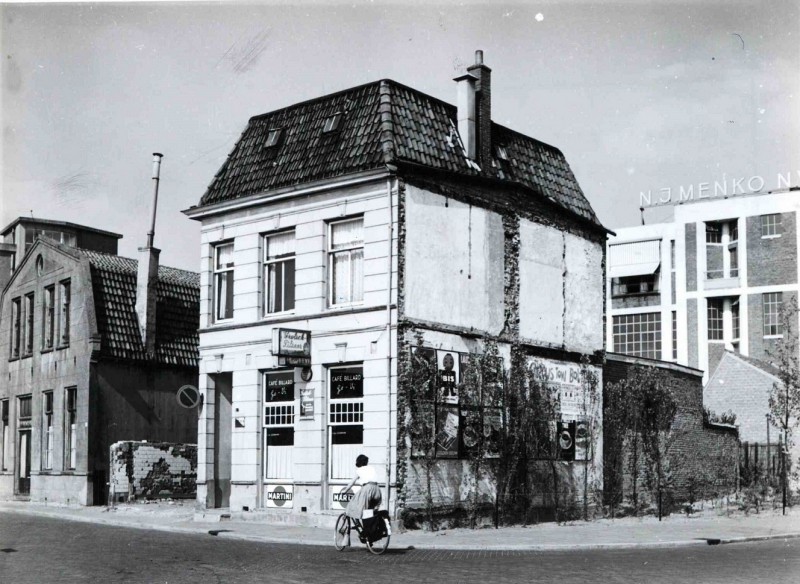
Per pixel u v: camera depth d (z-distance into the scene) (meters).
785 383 37.44
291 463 24.23
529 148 28.00
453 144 24.69
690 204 56.28
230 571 14.02
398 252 22.52
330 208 23.91
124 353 31.30
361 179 23.03
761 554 17.00
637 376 30.38
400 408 22.06
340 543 17.89
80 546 17.66
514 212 26.25
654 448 30.42
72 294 32.34
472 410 23.95
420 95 24.61
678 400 31.89
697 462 32.44
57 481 31.78
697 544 19.20
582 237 29.06
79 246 39.28
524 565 14.95
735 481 34.31
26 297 35.81
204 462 26.08
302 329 23.80
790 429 36.56
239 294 25.77
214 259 26.77
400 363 22.20
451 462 23.20
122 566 14.61
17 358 35.72
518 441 25.17
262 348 24.94
